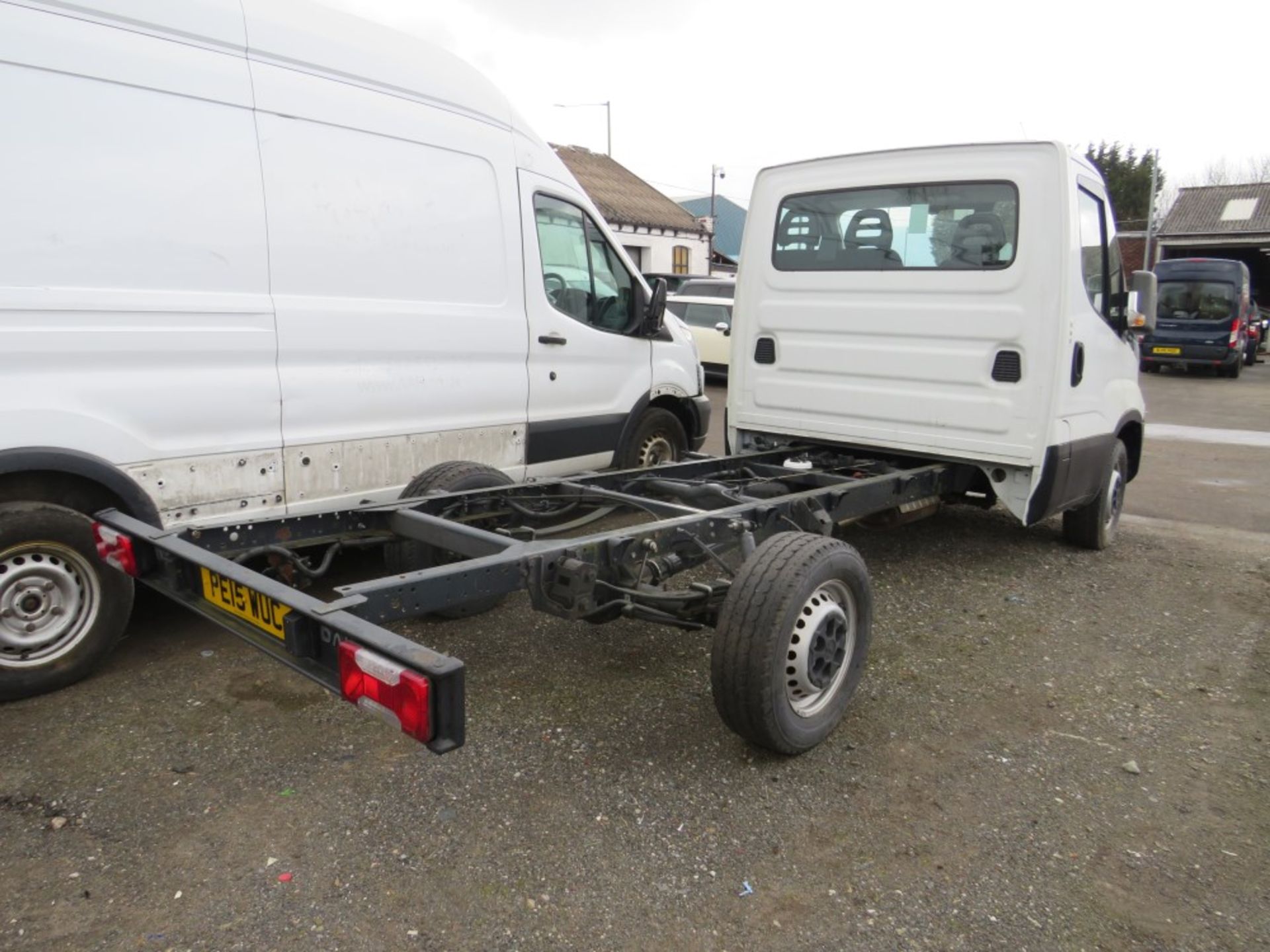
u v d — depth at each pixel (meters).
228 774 3.08
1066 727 3.58
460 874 2.60
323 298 4.37
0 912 2.40
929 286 4.98
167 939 2.32
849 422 5.41
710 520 3.61
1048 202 4.57
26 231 3.36
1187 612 4.92
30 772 3.05
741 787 3.08
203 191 3.87
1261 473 9.23
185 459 3.92
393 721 2.11
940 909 2.51
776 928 2.42
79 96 3.48
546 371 5.63
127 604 3.72
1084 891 2.61
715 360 15.07
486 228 5.14
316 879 2.56
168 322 3.79
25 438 3.40
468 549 3.40
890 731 3.50
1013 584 5.30
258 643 2.61
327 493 4.52
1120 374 5.69
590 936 2.38
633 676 3.91
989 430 4.85
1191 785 3.18
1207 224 36.81
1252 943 2.42
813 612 3.25
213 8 3.88
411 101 4.73
